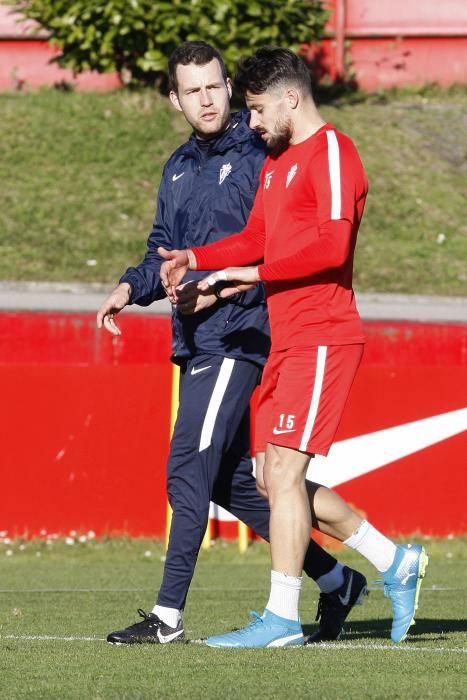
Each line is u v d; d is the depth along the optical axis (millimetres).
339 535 19406
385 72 81938
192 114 20406
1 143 71625
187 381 20125
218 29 70750
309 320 18266
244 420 20422
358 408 40250
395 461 40406
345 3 81938
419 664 17125
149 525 40500
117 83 77500
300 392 18172
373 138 75562
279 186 18766
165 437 40656
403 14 82312
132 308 54188
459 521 40750
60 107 74938
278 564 18734
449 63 82438
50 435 40156
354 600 20016
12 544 39594
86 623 23188
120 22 71125
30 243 63719
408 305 58031
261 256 19656
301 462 18469
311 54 81688
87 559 38188
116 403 40500
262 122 18781
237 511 20828
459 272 64438
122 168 70688
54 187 68562
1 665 17344
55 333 50375
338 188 18031
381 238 66938
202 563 37875
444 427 40688
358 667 16859
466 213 70062
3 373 39969
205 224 20578
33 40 78875
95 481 40344
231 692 15047
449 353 51344
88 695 14992
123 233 65500
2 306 52594
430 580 32531
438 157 75062
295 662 17297
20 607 26188
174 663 17328
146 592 29594
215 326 19859
